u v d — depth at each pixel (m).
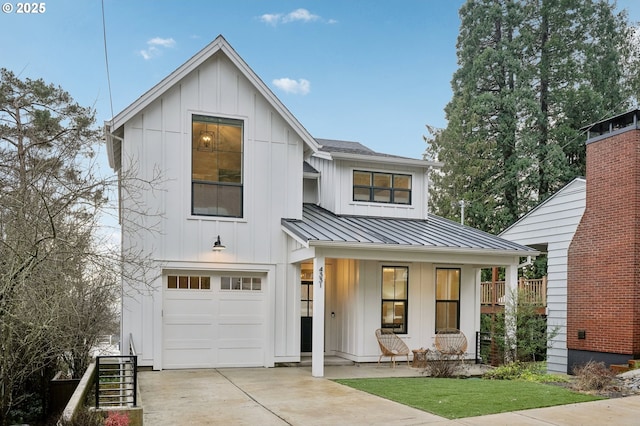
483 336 16.03
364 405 8.47
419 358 13.58
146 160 12.17
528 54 31.78
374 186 15.53
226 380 10.80
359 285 13.78
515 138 30.38
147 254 11.66
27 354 8.94
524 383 10.59
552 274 16.52
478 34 32.12
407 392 9.52
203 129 12.77
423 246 12.33
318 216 14.30
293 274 13.18
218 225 12.63
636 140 13.53
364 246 11.69
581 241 15.12
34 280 7.94
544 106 31.47
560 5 30.91
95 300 10.96
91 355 12.78
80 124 16.73
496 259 13.73
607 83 30.25
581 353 14.77
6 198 8.09
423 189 16.06
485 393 9.36
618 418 7.52
